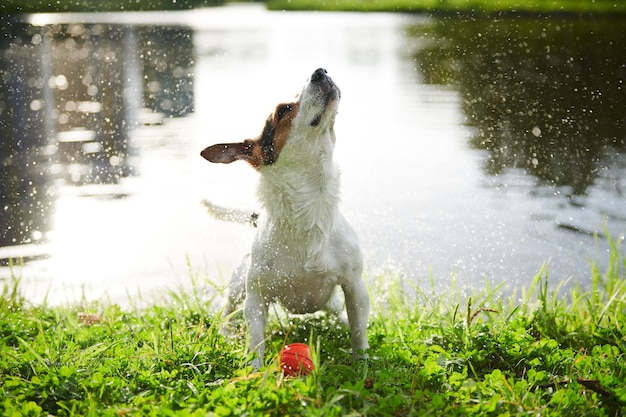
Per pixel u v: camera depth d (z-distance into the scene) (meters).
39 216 7.74
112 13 32.22
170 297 5.84
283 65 16.70
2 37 22.08
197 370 3.95
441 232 6.80
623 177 8.36
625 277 5.78
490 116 11.34
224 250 6.82
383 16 29.72
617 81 13.61
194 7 36.84
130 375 4.02
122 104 12.98
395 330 4.74
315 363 3.76
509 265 6.14
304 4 37.06
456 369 4.13
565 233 6.79
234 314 4.66
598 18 22.70
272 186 4.23
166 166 9.27
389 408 3.48
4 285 5.71
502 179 8.32
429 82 14.18
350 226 4.45
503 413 3.45
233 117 11.59
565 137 10.06
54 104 13.16
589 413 3.48
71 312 5.27
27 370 4.07
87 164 9.46
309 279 4.34
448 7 28.55
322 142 4.15
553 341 4.30
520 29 21.56
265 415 3.35
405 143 9.86
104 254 6.75
